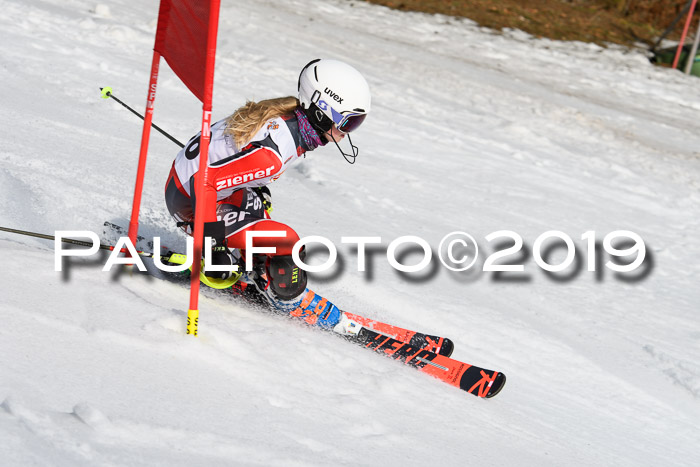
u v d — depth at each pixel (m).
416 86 36.88
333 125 10.13
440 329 13.29
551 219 23.31
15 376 6.57
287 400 7.96
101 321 8.26
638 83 48.91
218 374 8.00
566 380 12.86
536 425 10.37
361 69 36.84
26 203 12.41
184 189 10.34
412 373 10.62
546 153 31.45
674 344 15.86
